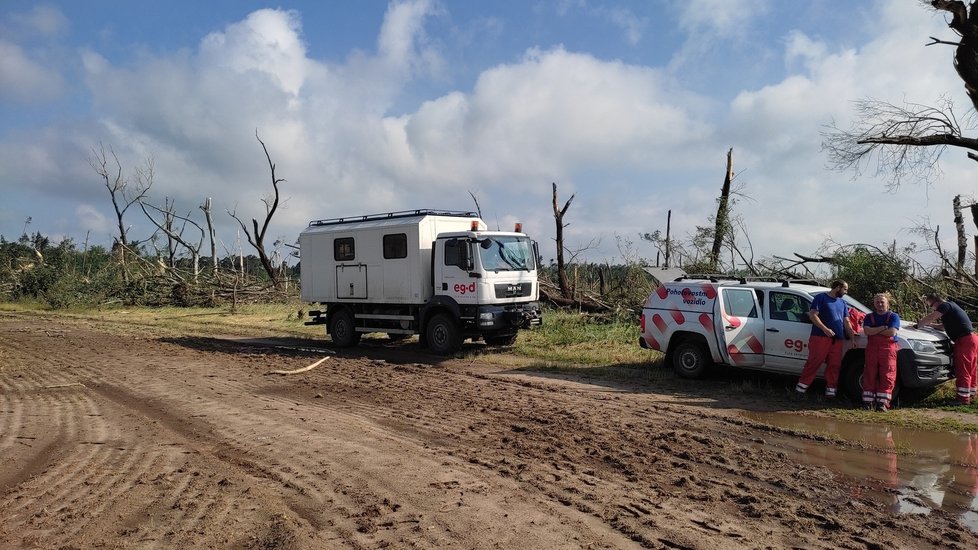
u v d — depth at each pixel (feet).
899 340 28.81
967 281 46.98
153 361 44.68
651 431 24.79
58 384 35.68
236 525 15.44
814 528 15.48
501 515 16.07
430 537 14.74
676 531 15.12
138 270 110.11
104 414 28.12
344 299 52.44
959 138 57.00
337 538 14.69
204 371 40.04
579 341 50.62
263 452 21.86
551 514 16.19
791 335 32.14
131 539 14.67
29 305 110.32
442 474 19.36
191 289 100.42
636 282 64.39
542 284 71.00
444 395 32.19
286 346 54.08
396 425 25.86
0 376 38.52
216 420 26.71
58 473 19.66
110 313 91.71
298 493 17.75
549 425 25.79
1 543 14.56
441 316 47.01
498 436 24.07
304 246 55.36
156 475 19.39
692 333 35.37
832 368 30.04
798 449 22.70
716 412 28.19
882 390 28.27
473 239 44.78
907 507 17.04
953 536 15.01
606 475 19.49
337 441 23.24
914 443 23.43
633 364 41.27
